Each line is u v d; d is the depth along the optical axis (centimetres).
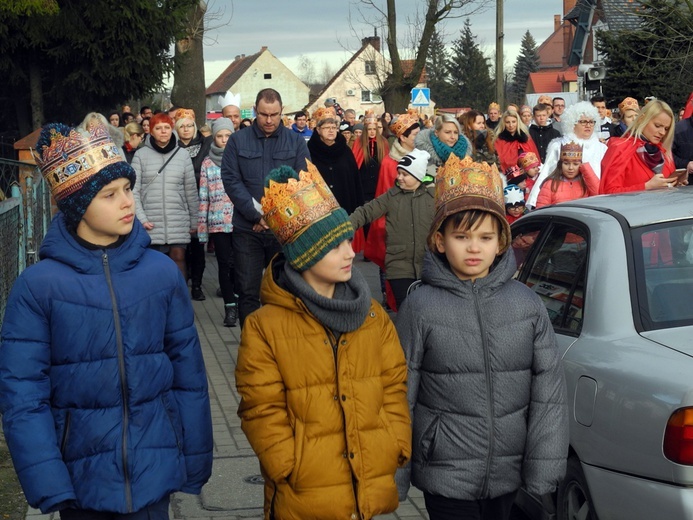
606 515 446
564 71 9988
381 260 886
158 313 382
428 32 3862
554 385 407
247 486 611
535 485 402
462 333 404
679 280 480
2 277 828
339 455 366
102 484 363
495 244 411
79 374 368
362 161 1533
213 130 1154
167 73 3222
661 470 412
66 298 369
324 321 370
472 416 401
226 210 1117
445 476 402
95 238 379
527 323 407
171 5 3097
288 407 370
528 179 1155
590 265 504
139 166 1103
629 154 809
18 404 360
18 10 2412
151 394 376
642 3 3275
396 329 417
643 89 3491
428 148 931
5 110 3362
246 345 375
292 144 913
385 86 3959
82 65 3138
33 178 1179
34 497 354
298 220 375
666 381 418
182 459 385
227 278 1113
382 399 379
